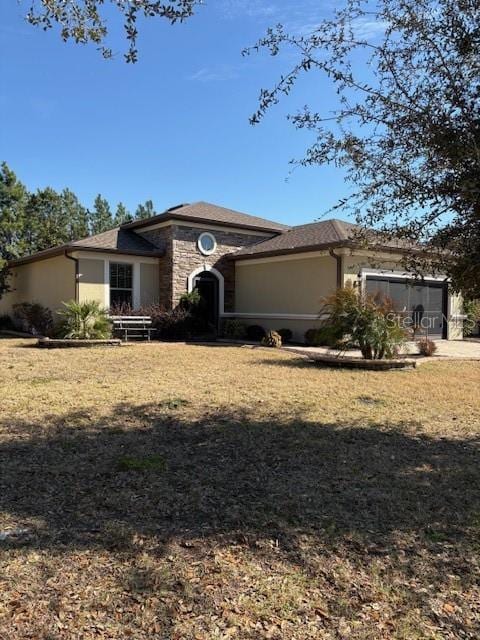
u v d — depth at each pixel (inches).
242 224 735.1
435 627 82.2
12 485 141.3
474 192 144.3
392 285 624.4
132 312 649.0
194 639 77.6
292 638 78.4
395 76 167.8
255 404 249.9
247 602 87.7
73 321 556.4
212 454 172.7
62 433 193.2
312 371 366.3
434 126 153.9
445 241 165.2
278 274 665.6
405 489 144.0
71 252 637.9
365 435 198.7
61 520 119.4
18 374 332.8
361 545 110.3
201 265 703.7
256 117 189.5
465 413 239.3
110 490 138.8
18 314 794.8
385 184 176.2
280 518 123.2
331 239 604.1
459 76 154.4
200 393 275.1
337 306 417.1
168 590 90.8
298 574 97.7
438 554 107.1
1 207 1058.1
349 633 79.8
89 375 333.7
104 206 1675.7
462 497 138.6
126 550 105.3
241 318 715.4
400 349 436.1
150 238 722.8
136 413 226.7
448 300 700.0
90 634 78.2
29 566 98.0
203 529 116.3
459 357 481.7
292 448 180.7
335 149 182.1
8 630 78.7
